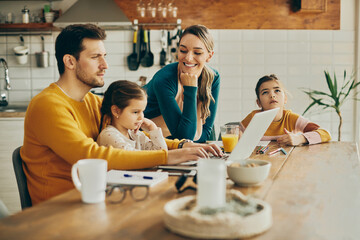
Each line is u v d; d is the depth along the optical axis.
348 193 0.99
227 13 4.11
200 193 0.77
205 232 0.68
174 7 3.98
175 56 4.04
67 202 0.92
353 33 4.11
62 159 1.38
